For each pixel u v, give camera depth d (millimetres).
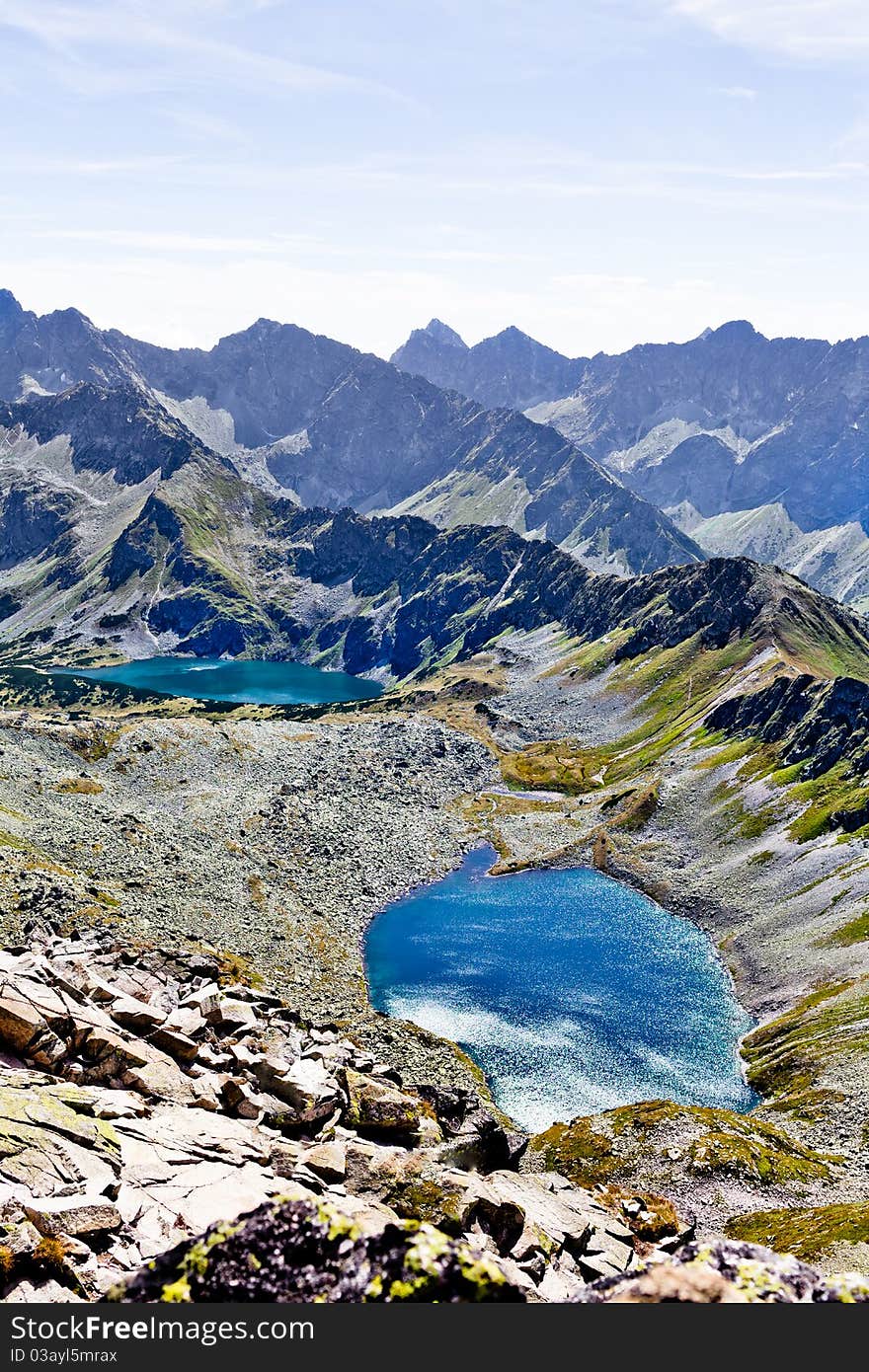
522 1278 43844
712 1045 131625
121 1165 45125
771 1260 15727
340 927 167625
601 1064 125562
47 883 129750
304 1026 101062
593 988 149375
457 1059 122312
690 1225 76312
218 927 148625
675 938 170250
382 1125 72062
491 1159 80188
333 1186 53656
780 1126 101312
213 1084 65875
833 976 139375
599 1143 92562
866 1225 61875
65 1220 37312
